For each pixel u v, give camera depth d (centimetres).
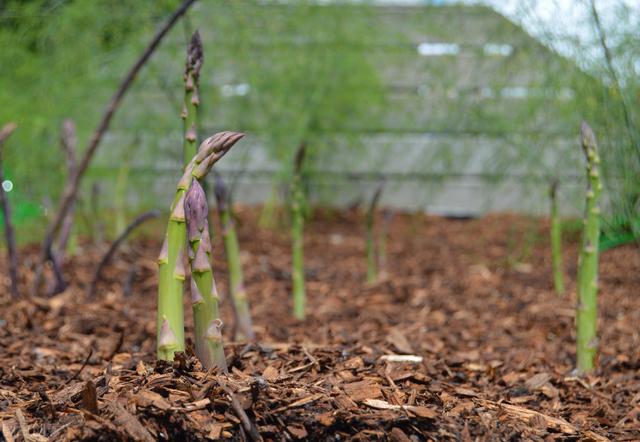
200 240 136
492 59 480
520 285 349
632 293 327
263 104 498
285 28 497
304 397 131
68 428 118
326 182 573
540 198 481
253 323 260
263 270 370
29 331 221
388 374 160
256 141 518
